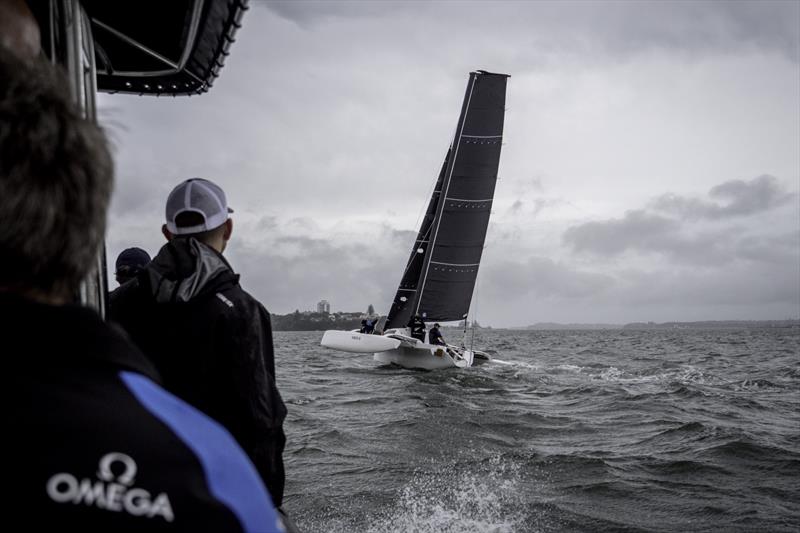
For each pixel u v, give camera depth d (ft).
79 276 2.35
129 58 9.85
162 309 6.63
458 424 30.66
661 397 42.14
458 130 68.80
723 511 17.89
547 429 30.19
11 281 2.16
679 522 17.03
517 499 19.04
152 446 2.06
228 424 6.61
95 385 2.10
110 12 8.68
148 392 2.24
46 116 2.21
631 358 96.43
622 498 19.07
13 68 2.28
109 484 1.92
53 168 2.17
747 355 106.01
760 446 24.68
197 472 2.14
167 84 10.54
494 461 23.40
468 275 69.67
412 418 31.99
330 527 16.92
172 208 7.10
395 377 56.49
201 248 6.86
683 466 22.38
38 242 2.12
